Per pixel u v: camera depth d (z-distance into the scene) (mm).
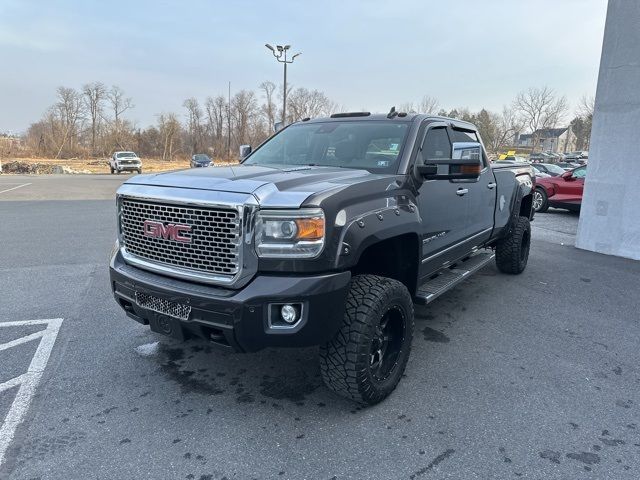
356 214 2941
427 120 4246
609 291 6082
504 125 71125
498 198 5758
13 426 2930
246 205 2713
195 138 82062
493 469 2623
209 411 3150
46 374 3600
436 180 4027
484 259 5680
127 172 39906
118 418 3047
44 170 40938
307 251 2699
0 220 11375
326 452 2742
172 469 2574
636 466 2670
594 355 4148
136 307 3211
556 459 2721
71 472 2529
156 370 3707
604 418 3160
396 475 2559
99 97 81812
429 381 3621
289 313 2723
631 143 7969
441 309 5316
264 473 2559
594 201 8578
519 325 4844
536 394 3455
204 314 2805
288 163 4207
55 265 6918
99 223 10992
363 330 2967
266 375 3668
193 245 2924
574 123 89125
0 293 5551
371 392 3125
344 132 4270
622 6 7836
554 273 6984
